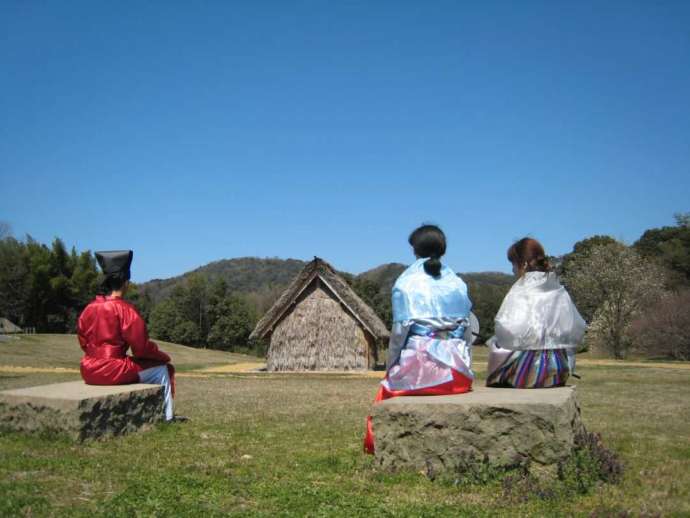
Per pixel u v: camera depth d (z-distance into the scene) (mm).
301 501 5035
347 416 9766
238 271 142250
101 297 8383
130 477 5641
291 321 29453
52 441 6902
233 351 63625
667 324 38000
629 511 4754
